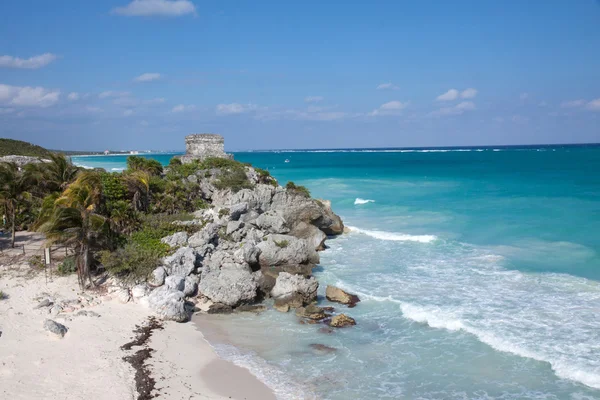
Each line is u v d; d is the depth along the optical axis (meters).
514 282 30.88
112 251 31.31
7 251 35.94
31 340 22.50
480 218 50.09
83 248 28.86
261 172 58.31
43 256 33.97
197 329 25.95
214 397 19.08
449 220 50.28
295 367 21.66
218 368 21.55
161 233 36.44
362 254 40.03
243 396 19.22
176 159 61.94
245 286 29.33
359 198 68.12
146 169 52.97
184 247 33.16
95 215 29.11
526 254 36.66
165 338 24.27
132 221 37.47
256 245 35.31
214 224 38.31
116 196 39.44
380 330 25.36
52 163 46.75
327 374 20.98
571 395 18.73
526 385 19.56
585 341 22.45
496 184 78.25
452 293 29.62
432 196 67.44
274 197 45.66
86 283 29.48
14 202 40.28
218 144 64.56
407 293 30.09
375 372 21.06
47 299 26.69
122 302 27.75
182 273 30.86
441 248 40.22
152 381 20.02
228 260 33.31
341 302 29.38
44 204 32.56
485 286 30.47
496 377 20.25
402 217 53.69
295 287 29.83
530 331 23.77
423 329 25.22
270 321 27.02
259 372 21.20
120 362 21.33
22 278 29.86
